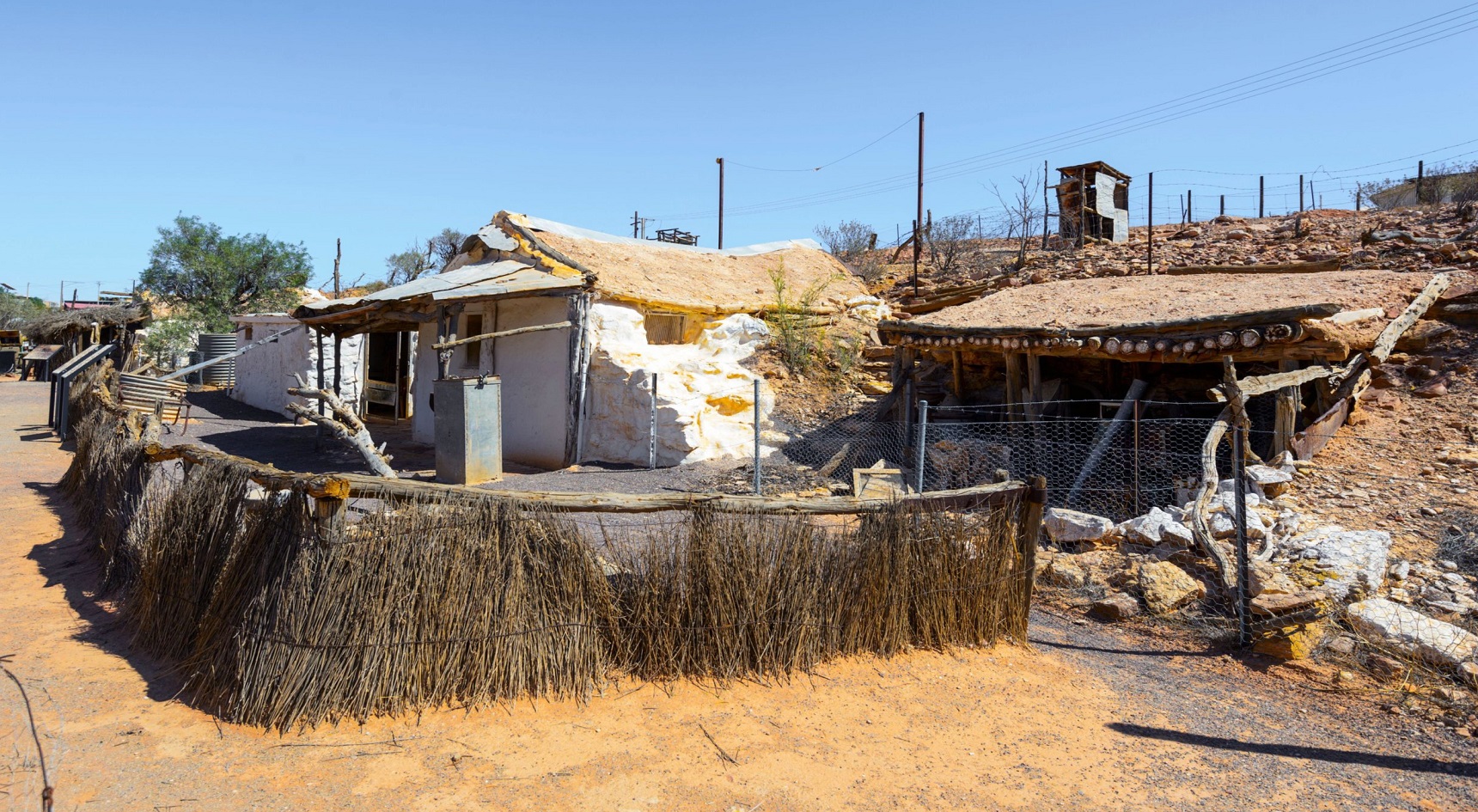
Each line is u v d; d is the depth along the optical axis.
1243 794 3.95
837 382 14.61
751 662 5.13
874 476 10.58
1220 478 8.55
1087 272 17.89
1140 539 7.27
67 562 7.46
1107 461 9.76
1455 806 3.85
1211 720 4.77
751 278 18.05
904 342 12.34
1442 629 5.36
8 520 9.06
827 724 4.56
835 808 3.73
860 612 5.49
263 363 21.48
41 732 4.08
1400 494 7.66
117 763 3.81
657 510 5.12
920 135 19.81
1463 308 11.38
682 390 12.82
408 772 3.84
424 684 4.43
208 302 36.94
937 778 4.03
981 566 5.88
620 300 14.15
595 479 11.87
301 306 14.23
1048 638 6.13
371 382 20.45
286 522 4.53
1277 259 16.12
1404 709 4.86
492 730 4.26
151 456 6.69
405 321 14.88
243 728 4.18
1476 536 6.61
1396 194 25.39
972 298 18.09
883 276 22.97
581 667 4.75
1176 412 10.91
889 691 5.05
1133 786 4.00
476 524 4.62
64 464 12.82
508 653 4.59
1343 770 4.19
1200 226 21.89
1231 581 6.31
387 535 4.41
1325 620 5.81
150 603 5.41
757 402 10.65
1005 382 12.56
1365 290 11.27
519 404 14.36
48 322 30.14
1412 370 10.58
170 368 30.22
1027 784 4.00
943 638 5.75
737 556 5.13
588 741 4.23
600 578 4.94
